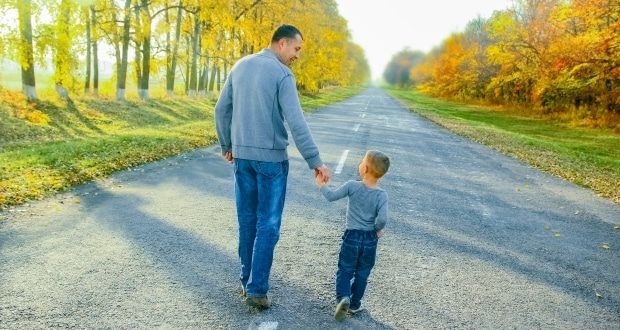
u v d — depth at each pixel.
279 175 3.22
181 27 30.20
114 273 3.76
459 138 17.55
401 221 5.90
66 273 3.71
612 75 24.58
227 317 3.17
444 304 3.61
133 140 10.95
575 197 8.09
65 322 2.97
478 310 3.55
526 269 4.49
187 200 6.24
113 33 22.17
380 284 3.93
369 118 24.86
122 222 5.12
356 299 3.33
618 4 21.22
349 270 3.27
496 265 4.55
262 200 3.22
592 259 4.91
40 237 4.51
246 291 3.29
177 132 13.41
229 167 8.82
